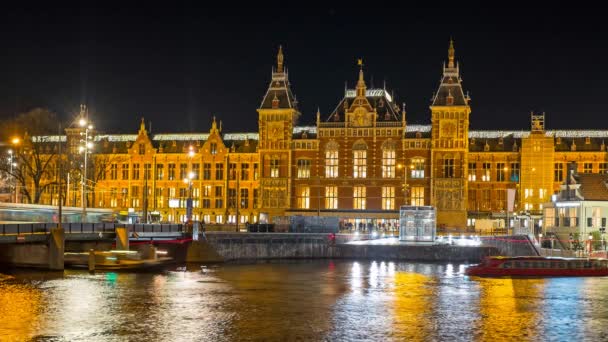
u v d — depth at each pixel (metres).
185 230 92.12
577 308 57.28
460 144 128.75
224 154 142.62
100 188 146.12
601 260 78.56
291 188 135.00
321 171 134.38
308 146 135.25
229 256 95.81
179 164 144.50
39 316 51.56
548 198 129.25
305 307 57.22
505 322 51.75
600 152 128.88
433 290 66.94
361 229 129.50
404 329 49.16
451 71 130.88
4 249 79.62
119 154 145.62
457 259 96.44
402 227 101.56
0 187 132.75
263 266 89.19
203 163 143.25
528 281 73.50
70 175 124.06
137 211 138.25
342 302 59.84
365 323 51.06
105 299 59.12
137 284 68.12
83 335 46.19
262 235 98.75
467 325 50.62
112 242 86.69
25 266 78.19
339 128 134.00
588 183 95.31
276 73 138.00
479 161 133.25
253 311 55.22
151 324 49.75
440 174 129.38
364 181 132.62
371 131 132.88
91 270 77.12
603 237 91.75
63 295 60.38
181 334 46.91
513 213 118.69
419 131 133.12
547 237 95.00
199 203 143.12
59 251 75.88
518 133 136.00
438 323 51.25
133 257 80.56
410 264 92.81
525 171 130.25
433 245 97.69
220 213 142.00
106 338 45.50
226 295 62.78
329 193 134.12
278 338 46.19
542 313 55.16
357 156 133.62
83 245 87.88
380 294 64.38
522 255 93.06
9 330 47.25
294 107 138.88
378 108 134.88
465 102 129.00
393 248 99.06
